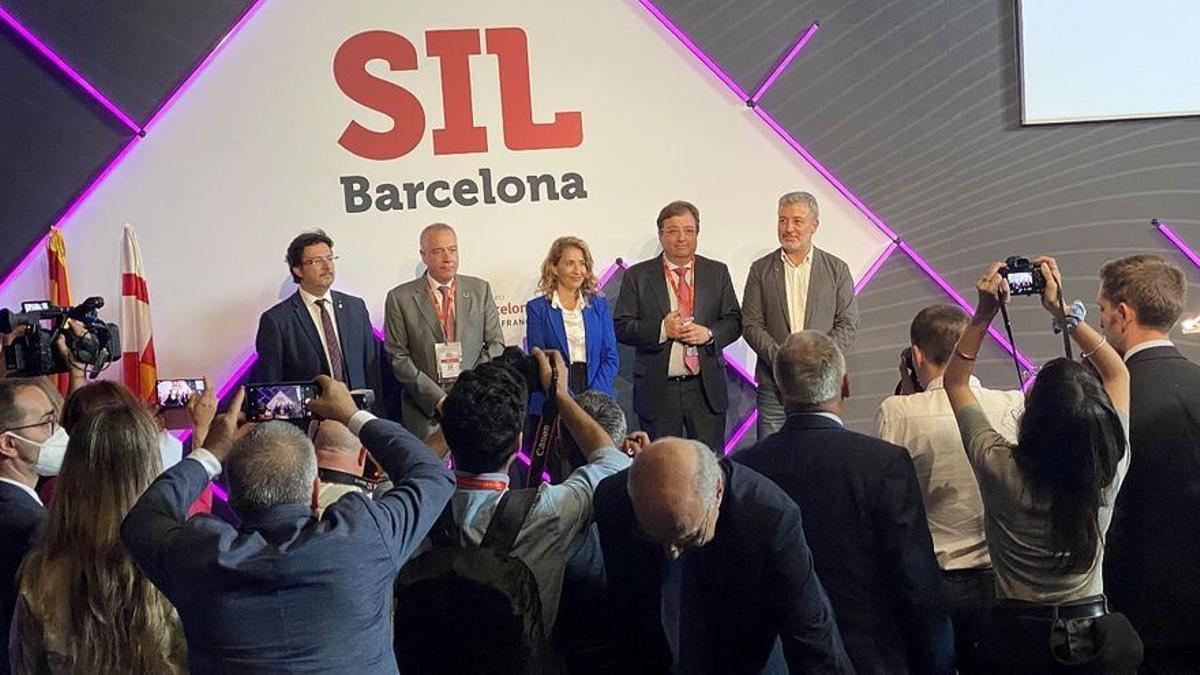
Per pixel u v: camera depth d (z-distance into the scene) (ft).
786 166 20.45
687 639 8.09
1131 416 9.87
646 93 20.16
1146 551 9.79
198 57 19.38
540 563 7.87
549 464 14.99
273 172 19.51
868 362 20.79
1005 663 8.73
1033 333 20.92
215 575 6.63
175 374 19.36
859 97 20.53
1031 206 20.83
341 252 19.65
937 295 20.85
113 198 19.24
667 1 20.13
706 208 20.34
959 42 20.61
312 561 6.68
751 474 7.97
